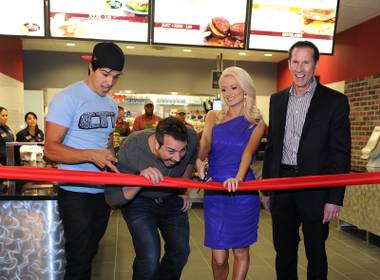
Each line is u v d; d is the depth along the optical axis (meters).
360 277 2.91
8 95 5.96
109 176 1.66
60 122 1.69
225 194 2.10
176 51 7.59
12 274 2.11
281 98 2.14
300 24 3.53
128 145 1.85
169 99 8.06
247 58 8.17
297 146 2.04
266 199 2.28
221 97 2.17
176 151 1.66
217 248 2.12
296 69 1.95
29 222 2.08
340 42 5.90
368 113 5.17
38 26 3.18
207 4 3.37
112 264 3.08
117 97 7.86
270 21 3.48
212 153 2.17
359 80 5.38
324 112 1.94
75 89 1.76
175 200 1.97
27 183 2.33
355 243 3.77
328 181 1.88
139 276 1.85
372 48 5.09
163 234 1.99
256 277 2.86
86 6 3.21
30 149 2.52
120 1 3.24
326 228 2.04
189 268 3.01
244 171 2.01
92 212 1.80
